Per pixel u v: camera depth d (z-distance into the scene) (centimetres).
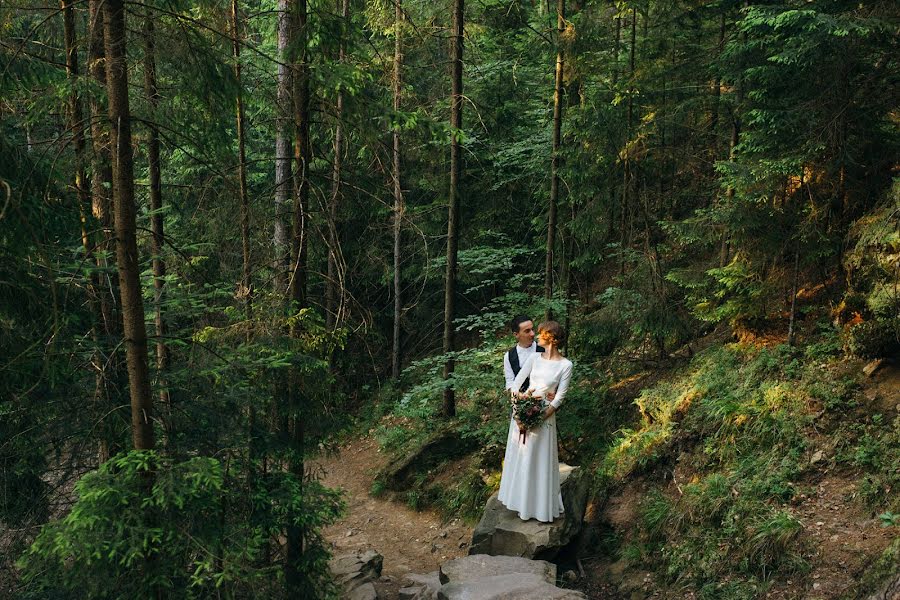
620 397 872
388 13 1001
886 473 514
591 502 713
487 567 558
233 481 449
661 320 838
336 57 516
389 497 1012
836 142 648
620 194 992
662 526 605
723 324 867
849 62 632
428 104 1150
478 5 1207
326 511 498
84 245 450
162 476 363
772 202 693
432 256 1400
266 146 1143
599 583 595
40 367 413
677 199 1093
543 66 1308
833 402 600
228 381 461
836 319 684
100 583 362
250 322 496
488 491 866
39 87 466
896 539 436
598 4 1056
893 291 603
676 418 731
